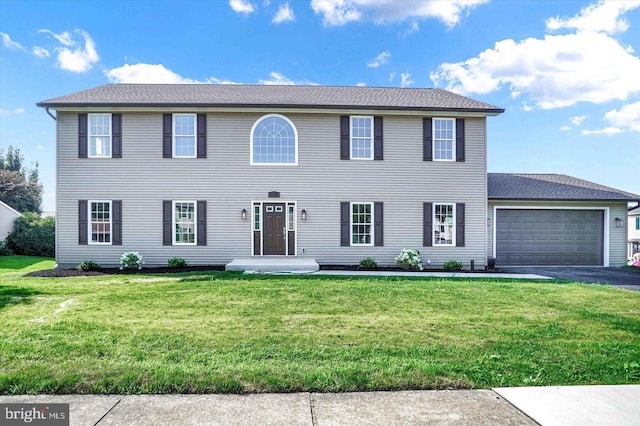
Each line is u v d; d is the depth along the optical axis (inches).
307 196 517.3
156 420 104.7
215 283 343.6
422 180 526.0
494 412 111.2
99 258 499.8
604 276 449.7
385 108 506.6
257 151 516.1
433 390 126.1
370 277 398.3
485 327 203.9
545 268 528.4
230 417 107.0
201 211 508.4
